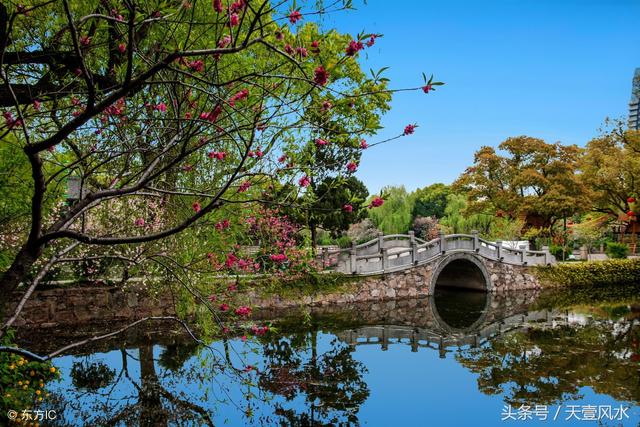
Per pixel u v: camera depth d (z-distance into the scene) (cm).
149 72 242
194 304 693
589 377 771
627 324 1222
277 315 1233
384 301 1508
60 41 380
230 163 568
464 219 2898
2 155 506
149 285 995
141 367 736
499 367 827
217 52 240
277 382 704
